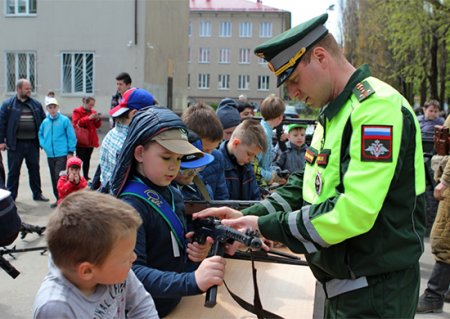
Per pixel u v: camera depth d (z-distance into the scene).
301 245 1.61
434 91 20.00
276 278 2.33
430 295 3.85
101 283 1.34
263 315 1.75
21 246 4.93
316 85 1.70
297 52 1.68
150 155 1.73
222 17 48.00
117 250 1.30
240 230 1.65
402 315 1.65
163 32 19.75
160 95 19.55
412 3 17.23
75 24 17.20
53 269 1.37
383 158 1.51
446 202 3.76
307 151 1.84
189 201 2.07
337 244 1.64
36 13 17.42
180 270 1.82
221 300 2.08
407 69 20.44
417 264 1.71
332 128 1.67
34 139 7.10
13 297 3.78
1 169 5.57
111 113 3.54
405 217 1.62
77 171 5.53
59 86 17.44
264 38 47.75
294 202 1.99
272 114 4.35
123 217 1.32
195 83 48.69
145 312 1.54
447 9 16.72
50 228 1.31
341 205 1.52
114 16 16.94
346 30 25.86
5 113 6.96
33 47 17.52
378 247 1.60
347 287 1.67
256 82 48.09
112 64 17.09
